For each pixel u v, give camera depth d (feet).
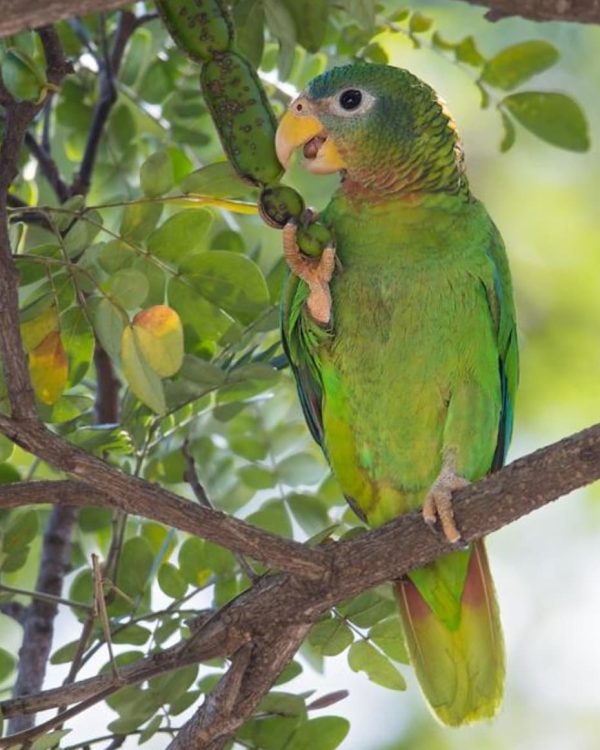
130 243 24.27
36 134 34.01
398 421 27.89
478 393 27.58
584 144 29.66
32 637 28.99
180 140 31.83
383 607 25.80
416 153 27.48
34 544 32.04
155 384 22.25
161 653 23.35
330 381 28.02
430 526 23.84
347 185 27.94
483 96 30.07
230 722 23.80
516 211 48.91
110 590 26.32
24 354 21.25
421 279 27.07
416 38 30.63
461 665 27.35
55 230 23.70
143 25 32.32
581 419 45.83
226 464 30.45
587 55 46.85
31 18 17.89
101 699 22.59
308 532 29.58
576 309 47.42
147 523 29.73
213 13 23.00
